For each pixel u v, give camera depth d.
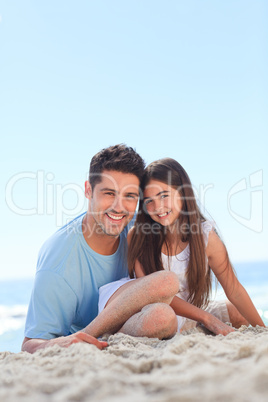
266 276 19.23
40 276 2.80
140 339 2.28
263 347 1.50
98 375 1.38
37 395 1.27
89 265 2.94
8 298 18.56
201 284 3.09
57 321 2.73
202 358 1.50
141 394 1.18
